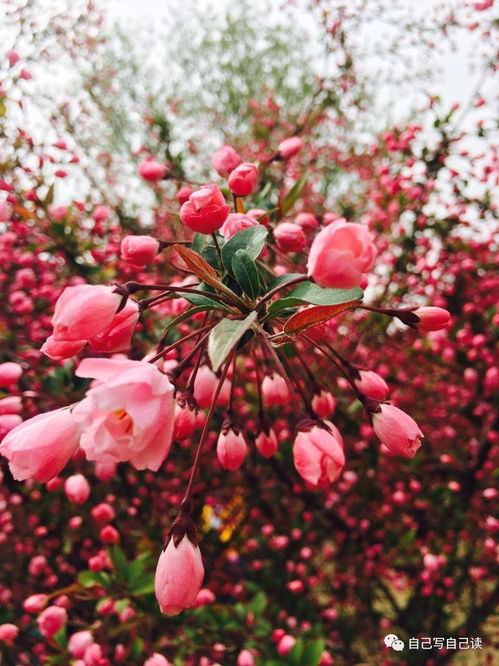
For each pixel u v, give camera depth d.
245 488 4.18
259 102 7.43
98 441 0.82
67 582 3.72
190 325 2.76
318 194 6.18
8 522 3.62
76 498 2.13
